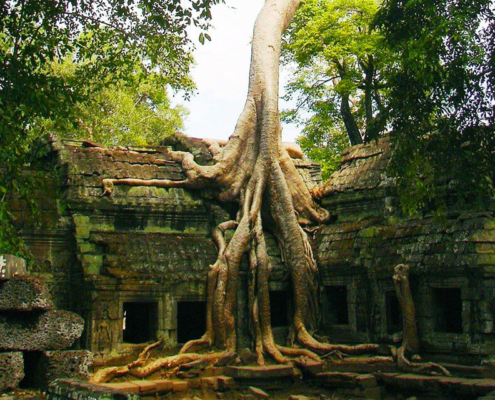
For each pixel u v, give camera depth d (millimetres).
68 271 16750
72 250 16656
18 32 11859
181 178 18375
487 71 12945
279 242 18453
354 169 19078
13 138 10383
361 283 17203
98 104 26859
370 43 24703
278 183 18469
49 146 17578
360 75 26188
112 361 15664
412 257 15750
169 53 16406
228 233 18016
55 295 16469
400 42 13719
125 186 17453
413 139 13602
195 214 18359
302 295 17844
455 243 14836
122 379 15156
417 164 13727
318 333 18016
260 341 17062
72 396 6695
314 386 16156
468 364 14375
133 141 29031
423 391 14016
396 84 13742
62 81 11633
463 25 12289
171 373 15719
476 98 13219
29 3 11906
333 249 18078
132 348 16156
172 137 20359
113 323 15930
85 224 16641
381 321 16531
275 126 18844
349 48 25266
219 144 19750
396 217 17297
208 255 17609
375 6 25625
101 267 16297
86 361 8117
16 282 7711
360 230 17625
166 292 16766
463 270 14484
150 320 16984
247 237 17469
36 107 11055
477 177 13523
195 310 19875
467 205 15492
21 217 16094
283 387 16203
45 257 16500
